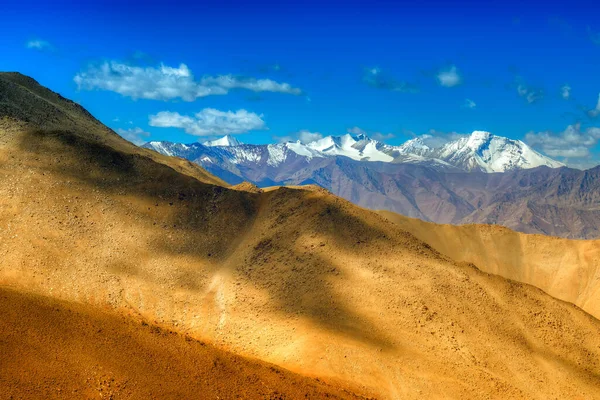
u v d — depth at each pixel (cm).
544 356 8881
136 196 11469
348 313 8694
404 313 8800
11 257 9475
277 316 8794
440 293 9400
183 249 10600
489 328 9012
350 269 9631
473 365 8181
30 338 4978
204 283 9888
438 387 7662
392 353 8050
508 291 10200
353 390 7319
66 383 4628
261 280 9750
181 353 5772
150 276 9819
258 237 10981
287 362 7744
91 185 11356
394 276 9562
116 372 4984
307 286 9319
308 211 11319
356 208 11662
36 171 11219
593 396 8281
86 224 10488
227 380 5553
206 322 8931
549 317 9812
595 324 10075
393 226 11406
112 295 9244
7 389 4291
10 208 10350
